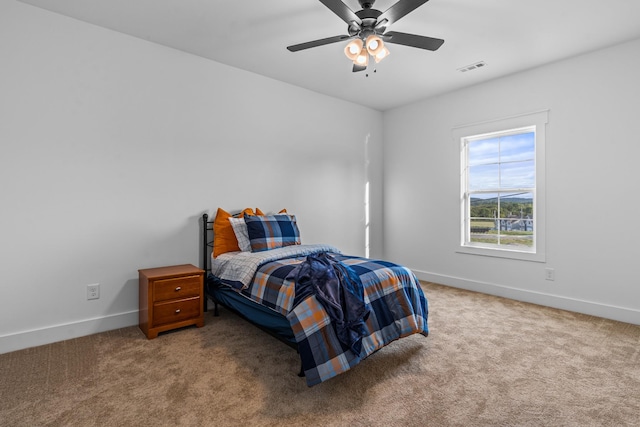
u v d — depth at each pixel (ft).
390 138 17.10
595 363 7.39
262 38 9.93
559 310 11.20
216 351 8.03
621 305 10.21
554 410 5.71
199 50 10.68
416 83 13.50
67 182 8.76
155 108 10.19
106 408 5.73
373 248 16.98
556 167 11.48
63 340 8.64
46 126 8.45
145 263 10.02
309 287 6.77
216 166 11.48
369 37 7.10
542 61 11.42
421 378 6.77
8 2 7.97
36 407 5.74
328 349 6.30
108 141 9.36
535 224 12.11
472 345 8.36
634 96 9.96
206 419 5.46
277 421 5.42
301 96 13.91
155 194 10.20
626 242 10.14
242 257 9.42
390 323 7.54
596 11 8.45
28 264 8.25
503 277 12.92
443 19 8.84
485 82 13.37
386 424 5.35
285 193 13.41
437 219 15.17
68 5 8.27
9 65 7.97
